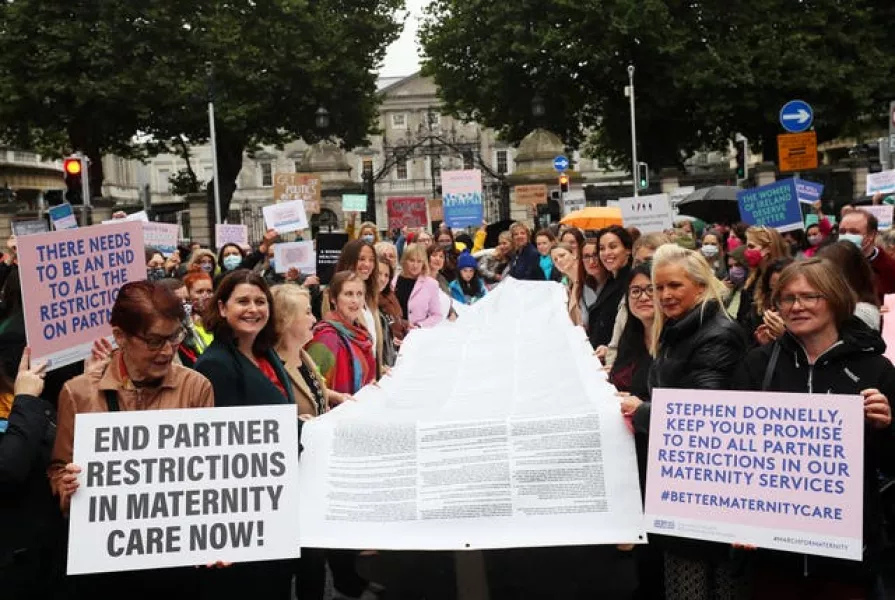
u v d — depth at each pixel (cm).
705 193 2398
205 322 472
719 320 441
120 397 403
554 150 3619
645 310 566
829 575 377
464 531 414
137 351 394
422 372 636
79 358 509
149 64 3859
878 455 383
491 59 4047
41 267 496
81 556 374
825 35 3772
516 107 4178
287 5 4009
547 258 1365
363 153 9150
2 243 3497
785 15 3788
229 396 454
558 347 677
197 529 383
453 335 804
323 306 704
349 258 756
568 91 4116
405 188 8956
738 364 421
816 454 361
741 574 410
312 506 429
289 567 461
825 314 384
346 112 4500
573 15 3769
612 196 4125
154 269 1173
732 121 4097
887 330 659
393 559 654
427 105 9156
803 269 387
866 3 3928
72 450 397
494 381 572
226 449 388
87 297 511
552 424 432
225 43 3822
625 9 3641
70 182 1894
